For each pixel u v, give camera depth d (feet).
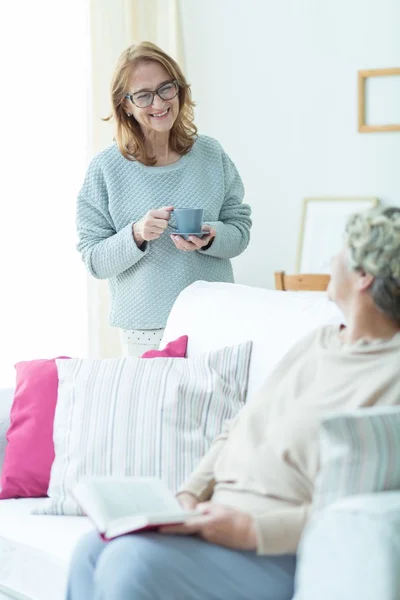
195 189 11.28
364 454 5.87
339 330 7.30
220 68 17.65
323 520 5.78
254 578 6.46
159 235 10.64
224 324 9.19
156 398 8.60
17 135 14.96
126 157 11.18
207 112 17.87
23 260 15.15
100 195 11.28
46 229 15.37
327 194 16.92
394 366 6.56
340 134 16.70
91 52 15.55
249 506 6.73
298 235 17.15
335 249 16.61
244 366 8.75
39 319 15.37
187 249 10.75
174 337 9.56
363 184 16.58
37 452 8.95
